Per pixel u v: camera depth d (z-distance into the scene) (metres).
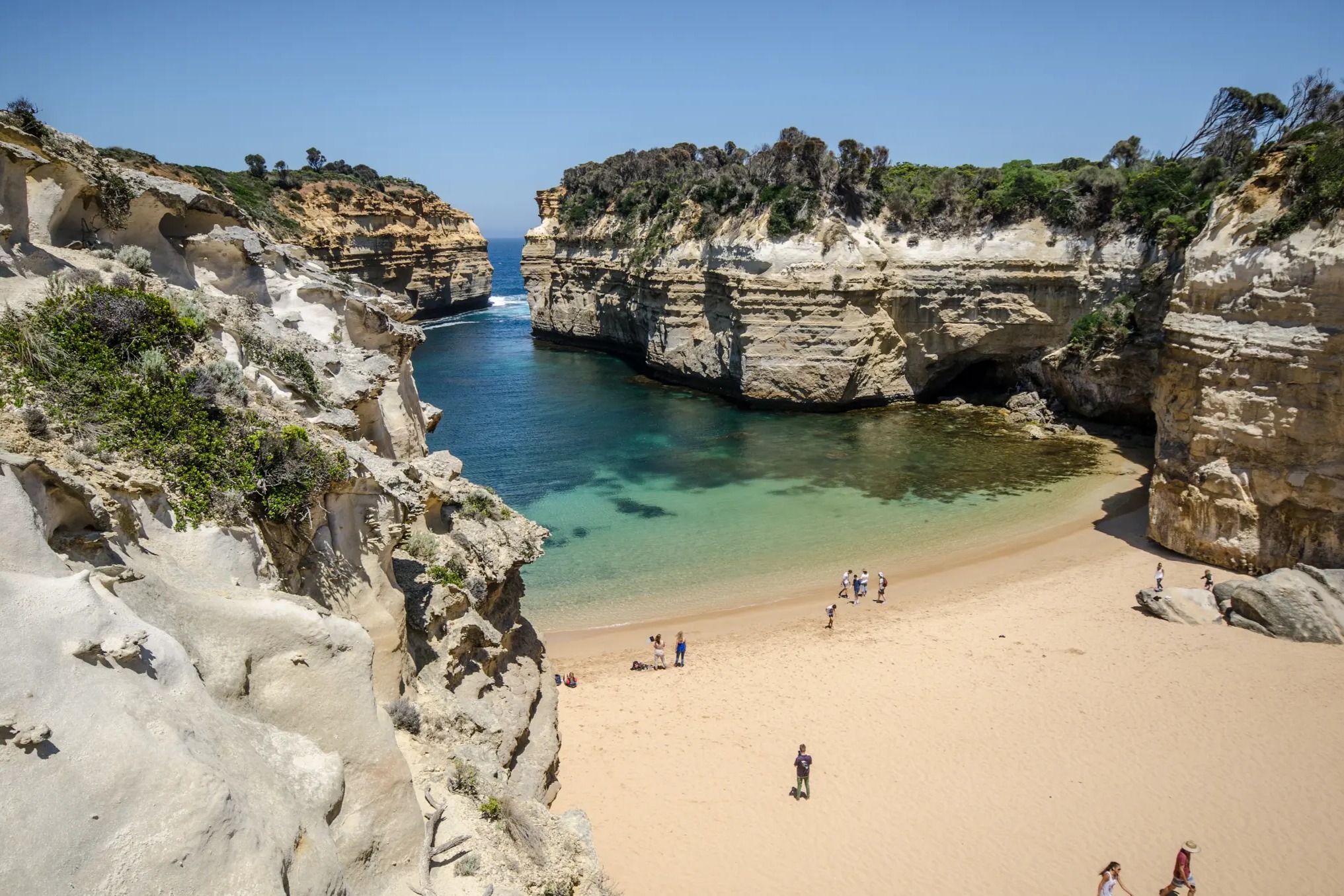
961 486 45.06
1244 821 17.98
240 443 11.25
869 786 19.42
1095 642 26.59
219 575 10.02
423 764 11.45
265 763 7.87
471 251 130.12
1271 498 30.30
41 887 5.55
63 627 6.76
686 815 18.39
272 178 96.62
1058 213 59.19
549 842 11.71
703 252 70.69
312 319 18.38
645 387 73.69
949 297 62.53
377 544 13.16
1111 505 41.22
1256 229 31.22
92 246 14.48
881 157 71.44
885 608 30.88
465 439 56.03
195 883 6.06
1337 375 27.94
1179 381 33.69
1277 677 23.59
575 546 37.50
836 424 59.59
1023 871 16.78
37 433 9.28
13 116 13.41
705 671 25.92
